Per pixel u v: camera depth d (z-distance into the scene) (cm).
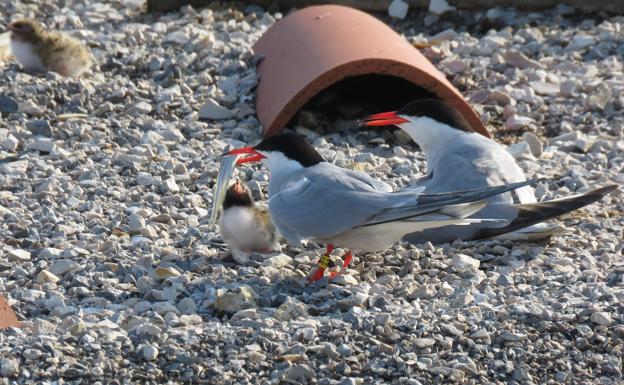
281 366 878
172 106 1496
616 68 1686
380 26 1534
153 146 1383
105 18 1864
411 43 1759
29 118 1457
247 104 1504
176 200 1226
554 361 909
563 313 964
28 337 904
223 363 882
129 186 1271
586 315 959
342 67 1390
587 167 1375
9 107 1462
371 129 1480
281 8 1939
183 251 1102
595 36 1802
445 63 1656
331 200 1012
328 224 1010
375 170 1330
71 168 1315
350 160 1361
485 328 934
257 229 1086
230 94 1527
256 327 930
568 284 1038
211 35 1686
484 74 1645
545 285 1037
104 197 1228
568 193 1283
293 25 1560
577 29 1836
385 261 1098
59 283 1030
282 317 955
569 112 1539
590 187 1298
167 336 907
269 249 1116
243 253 1099
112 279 1028
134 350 888
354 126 1484
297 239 1030
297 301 973
